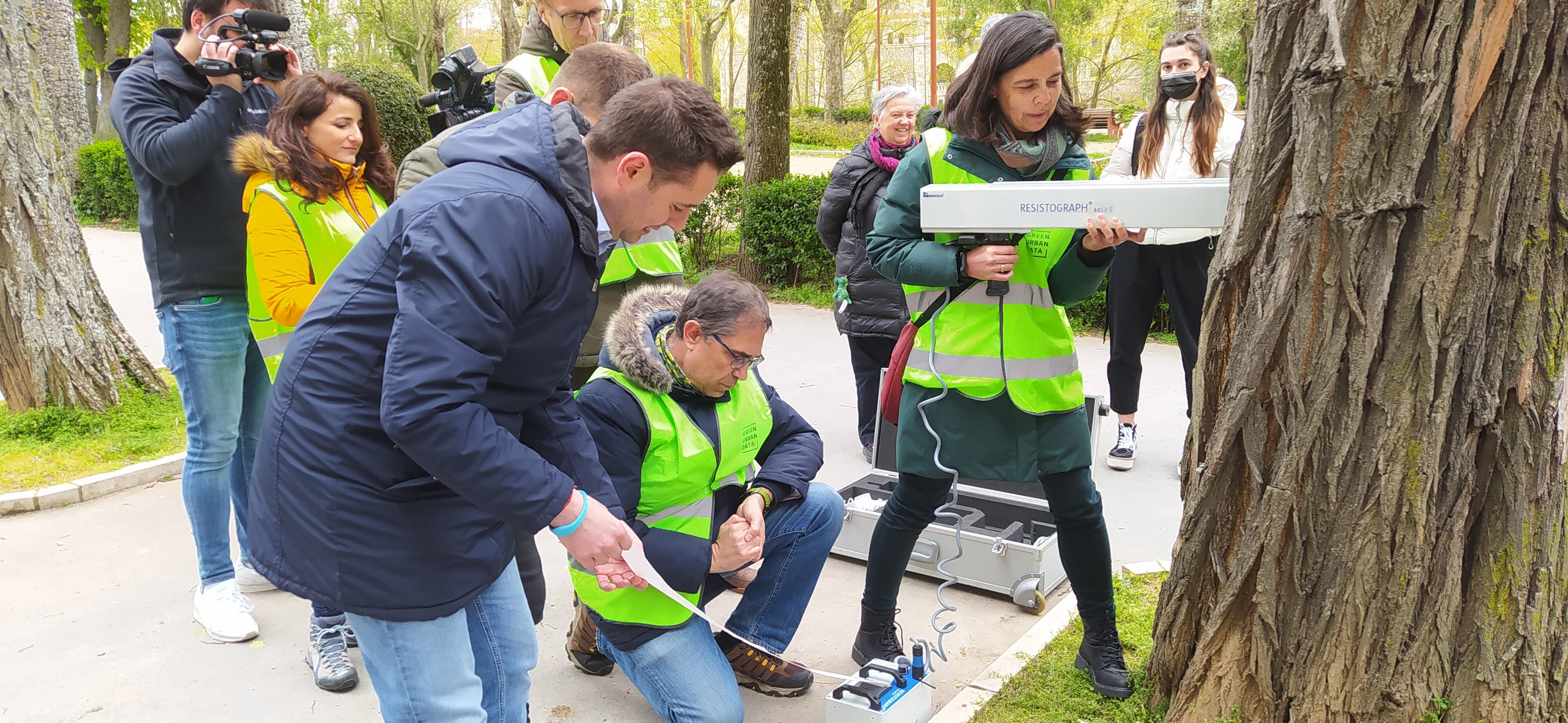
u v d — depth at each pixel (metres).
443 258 1.49
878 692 2.41
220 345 3.05
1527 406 1.86
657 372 2.36
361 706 2.82
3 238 4.93
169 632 3.23
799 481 2.70
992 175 2.51
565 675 2.98
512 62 3.09
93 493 4.42
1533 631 1.92
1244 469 2.15
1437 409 1.88
